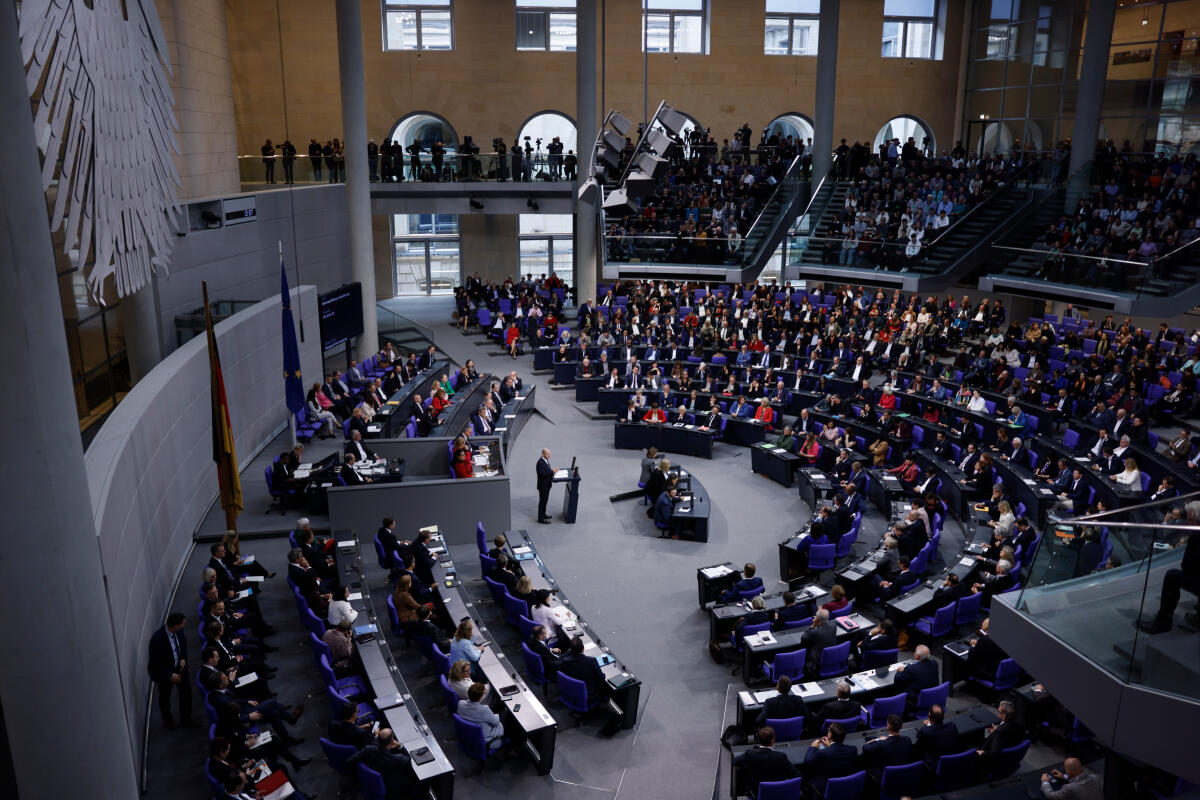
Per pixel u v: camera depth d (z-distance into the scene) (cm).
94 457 1126
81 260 1056
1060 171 2770
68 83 1014
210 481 1722
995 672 1135
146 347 1728
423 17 3509
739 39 3625
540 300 3141
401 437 2105
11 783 702
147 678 1157
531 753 1040
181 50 2302
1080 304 2291
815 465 1975
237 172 2811
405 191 3153
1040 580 843
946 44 3697
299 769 1022
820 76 3023
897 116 3747
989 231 2703
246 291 2542
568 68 3609
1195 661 679
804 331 2669
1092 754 1047
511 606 1302
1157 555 712
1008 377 2172
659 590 1498
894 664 1118
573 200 3209
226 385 1819
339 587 1185
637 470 2062
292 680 1195
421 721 998
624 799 994
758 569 1572
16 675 636
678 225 2852
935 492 1748
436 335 3228
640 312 2962
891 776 909
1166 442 1823
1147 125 2827
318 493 1677
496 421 2152
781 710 1029
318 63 3472
